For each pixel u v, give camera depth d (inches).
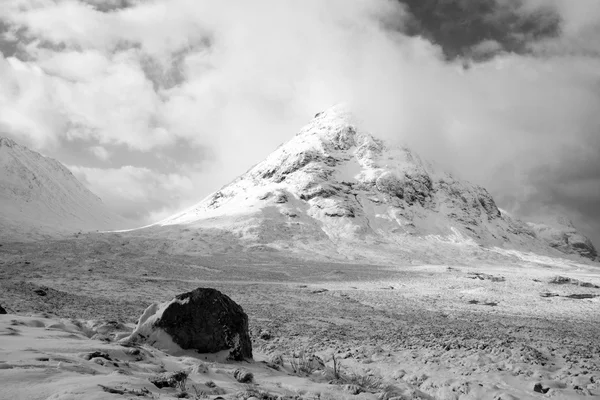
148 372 275.4
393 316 1250.0
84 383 204.4
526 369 482.3
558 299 2212.1
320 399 280.4
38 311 670.5
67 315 698.2
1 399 177.5
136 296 1296.8
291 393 290.4
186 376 256.7
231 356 381.7
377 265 3878.0
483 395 392.5
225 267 3154.5
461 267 4124.0
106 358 278.8
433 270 3523.6
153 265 2854.3
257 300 1477.6
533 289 2546.8
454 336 806.5
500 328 1046.4
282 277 2758.4
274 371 374.0
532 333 948.6
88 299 1013.2
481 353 566.3
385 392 327.3
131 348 316.5
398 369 512.1
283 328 871.7
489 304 1878.7
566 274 4040.4
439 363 534.3
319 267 3472.0
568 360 563.5
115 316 765.9
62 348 287.7
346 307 1425.9
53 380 206.7
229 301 411.5
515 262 5118.1
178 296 393.1
